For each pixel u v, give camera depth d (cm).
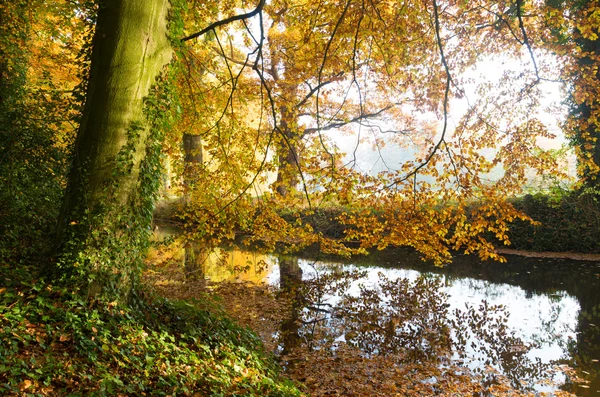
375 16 895
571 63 1022
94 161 525
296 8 984
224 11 1091
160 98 584
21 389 315
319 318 907
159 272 1109
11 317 396
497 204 737
